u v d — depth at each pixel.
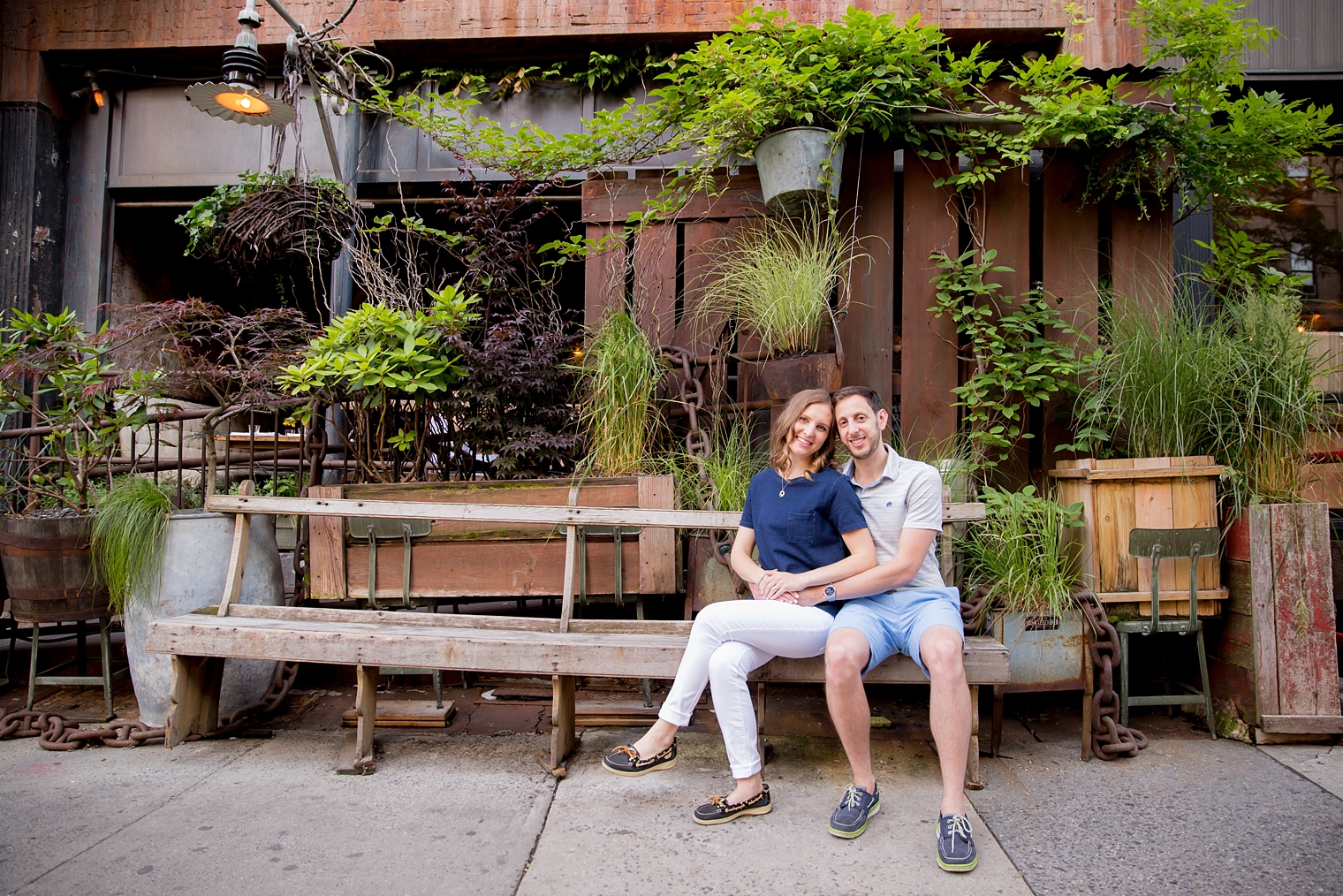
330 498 3.10
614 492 3.10
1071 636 2.70
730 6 4.52
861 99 3.36
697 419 3.47
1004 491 3.01
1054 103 3.43
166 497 2.98
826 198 3.44
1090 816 2.21
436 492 3.15
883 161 3.68
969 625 2.70
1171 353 3.01
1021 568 2.74
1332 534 3.35
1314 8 4.33
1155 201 3.60
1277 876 1.89
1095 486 2.88
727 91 3.53
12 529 2.88
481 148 4.09
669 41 4.64
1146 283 3.58
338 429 3.59
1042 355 3.38
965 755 2.04
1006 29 4.39
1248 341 3.05
